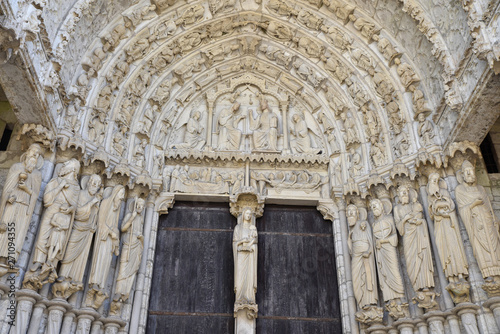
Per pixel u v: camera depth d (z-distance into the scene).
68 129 9.21
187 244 10.72
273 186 11.34
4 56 6.84
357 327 9.52
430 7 9.66
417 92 10.27
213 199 11.16
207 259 10.55
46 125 8.66
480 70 7.93
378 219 9.88
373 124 11.03
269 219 11.20
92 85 10.21
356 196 10.61
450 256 8.43
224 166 11.53
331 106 12.02
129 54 10.98
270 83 12.92
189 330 9.68
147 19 11.29
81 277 8.38
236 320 9.48
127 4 10.81
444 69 9.09
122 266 9.24
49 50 8.21
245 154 11.49
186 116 12.33
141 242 9.76
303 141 12.02
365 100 11.23
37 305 7.73
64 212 8.31
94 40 10.27
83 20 9.60
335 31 11.72
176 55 12.12
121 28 10.70
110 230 9.06
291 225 11.16
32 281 7.64
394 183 10.00
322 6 11.85
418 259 8.81
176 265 10.43
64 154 9.07
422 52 10.20
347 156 11.42
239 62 12.95
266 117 12.33
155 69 11.65
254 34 12.68
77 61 9.73
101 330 8.68
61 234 8.12
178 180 11.19
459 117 8.70
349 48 11.57
